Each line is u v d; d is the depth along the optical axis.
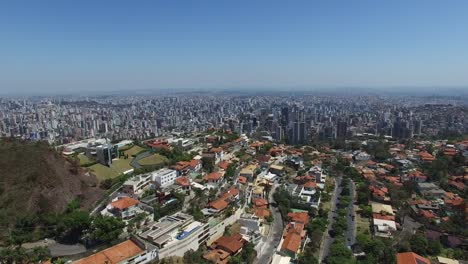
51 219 108.06
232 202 137.88
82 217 104.00
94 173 154.38
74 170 142.38
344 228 127.44
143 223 113.62
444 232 124.00
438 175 187.00
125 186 139.38
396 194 160.00
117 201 118.50
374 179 187.62
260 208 142.75
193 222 111.44
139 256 89.19
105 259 86.62
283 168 196.50
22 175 124.69
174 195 134.75
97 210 123.81
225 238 109.88
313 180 177.50
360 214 145.38
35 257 91.19
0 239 101.62
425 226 130.12
